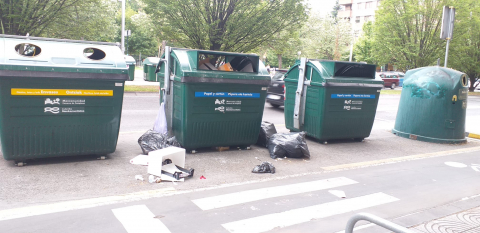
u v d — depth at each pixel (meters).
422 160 7.12
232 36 15.10
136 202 4.30
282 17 15.69
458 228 4.05
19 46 5.93
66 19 14.77
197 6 14.79
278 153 6.64
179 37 16.25
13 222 3.62
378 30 27.94
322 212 4.32
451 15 9.76
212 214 4.08
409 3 25.88
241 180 5.33
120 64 5.53
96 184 4.81
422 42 26.62
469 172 6.41
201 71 6.12
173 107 6.74
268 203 4.50
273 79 13.91
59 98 5.20
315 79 7.89
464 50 29.31
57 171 5.22
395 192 5.17
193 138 6.40
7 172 5.06
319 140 8.13
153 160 5.18
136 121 9.75
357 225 4.03
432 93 8.86
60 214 3.87
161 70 7.53
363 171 6.15
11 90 4.87
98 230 3.55
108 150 5.79
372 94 8.20
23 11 12.65
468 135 10.19
